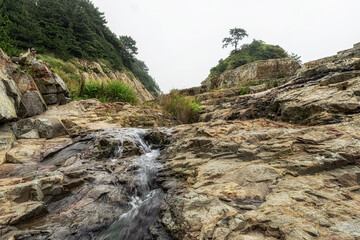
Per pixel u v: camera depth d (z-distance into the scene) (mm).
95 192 2336
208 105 8039
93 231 1829
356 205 1405
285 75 10484
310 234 1186
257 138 2891
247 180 2047
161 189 2459
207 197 1895
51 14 23734
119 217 2008
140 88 34250
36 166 2900
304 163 2084
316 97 3623
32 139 3686
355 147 2109
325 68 4719
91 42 27609
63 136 4066
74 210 2059
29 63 5312
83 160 3135
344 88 3506
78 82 8930
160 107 8258
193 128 4270
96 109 5902
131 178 2643
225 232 1384
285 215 1402
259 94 6641
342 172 1875
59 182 2340
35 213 1897
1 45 6031
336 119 2926
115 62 30578
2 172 2615
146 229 1832
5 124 3703
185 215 1710
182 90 13781
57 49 20438
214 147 2992
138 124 5738
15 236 1605
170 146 3730
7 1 18875
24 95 4457
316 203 1482
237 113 5445
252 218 1450
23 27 18062
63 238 1696
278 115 4395
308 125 3254
